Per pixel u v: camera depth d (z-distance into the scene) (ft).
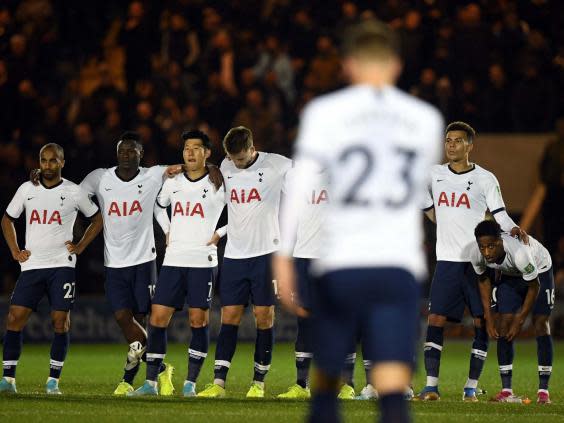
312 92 246.68
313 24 260.83
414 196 57.77
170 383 123.13
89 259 228.43
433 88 235.40
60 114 240.53
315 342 58.75
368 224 56.85
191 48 257.96
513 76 245.24
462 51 242.17
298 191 57.67
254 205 119.03
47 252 121.08
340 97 57.93
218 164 232.12
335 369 58.23
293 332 222.89
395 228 57.06
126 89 256.11
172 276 119.55
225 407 100.37
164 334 119.75
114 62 257.75
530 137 231.09
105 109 242.17
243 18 263.08
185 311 222.07
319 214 119.44
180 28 257.55
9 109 245.04
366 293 56.59
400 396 55.52
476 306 119.85
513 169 231.30
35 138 235.61
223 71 254.27
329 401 59.31
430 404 107.45
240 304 119.75
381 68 58.13
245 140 118.42
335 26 262.88
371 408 101.60
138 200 124.47
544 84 239.30
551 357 119.55
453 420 91.71
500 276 119.34
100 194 124.77
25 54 252.21
